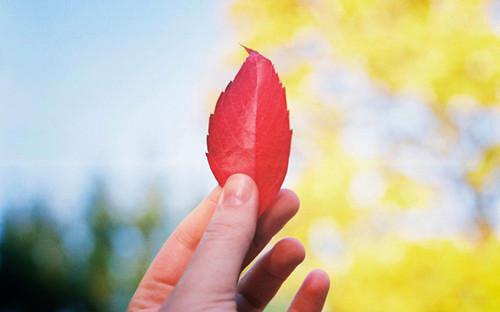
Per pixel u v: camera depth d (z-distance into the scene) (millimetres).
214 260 291
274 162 306
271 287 397
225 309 284
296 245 386
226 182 307
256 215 303
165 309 286
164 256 370
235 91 309
